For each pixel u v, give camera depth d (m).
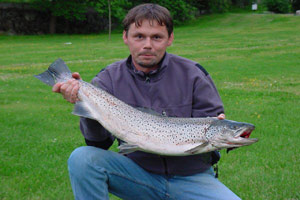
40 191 1.79
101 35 15.61
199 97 1.23
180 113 1.23
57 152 2.36
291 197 1.69
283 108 3.48
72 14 16.00
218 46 9.55
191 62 1.28
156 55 1.21
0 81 5.14
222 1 22.78
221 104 1.25
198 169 1.22
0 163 2.16
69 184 1.88
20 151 2.38
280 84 4.79
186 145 1.14
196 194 1.18
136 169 1.20
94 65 6.66
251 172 1.98
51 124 3.02
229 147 1.13
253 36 11.93
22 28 15.59
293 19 16.80
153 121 1.16
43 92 4.40
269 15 19.69
